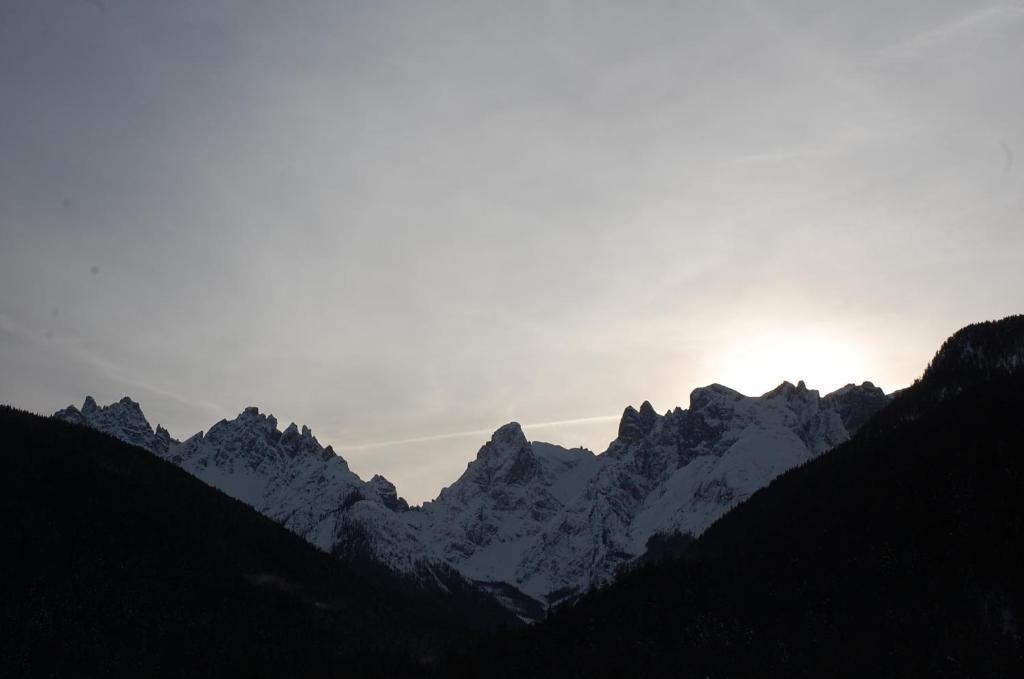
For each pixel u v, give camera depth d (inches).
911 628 6820.9
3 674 7180.1
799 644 7111.2
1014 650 6412.4
